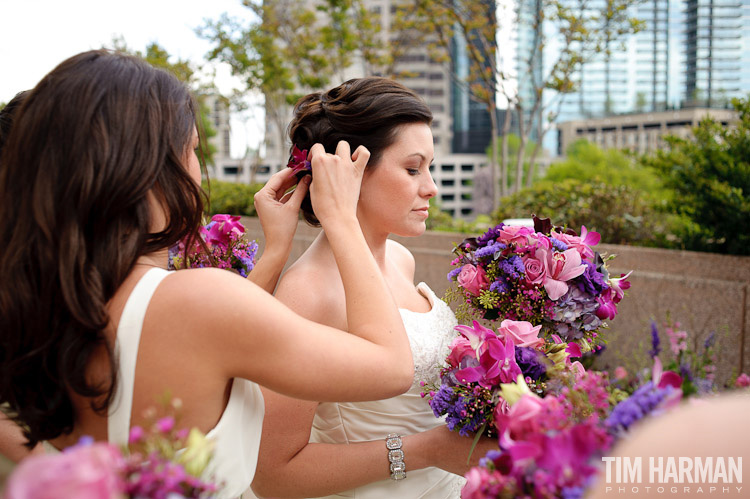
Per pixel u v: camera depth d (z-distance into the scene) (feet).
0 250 3.02
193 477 2.27
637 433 2.26
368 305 3.51
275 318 3.02
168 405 2.95
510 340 4.05
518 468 2.35
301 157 4.90
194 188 3.33
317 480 4.29
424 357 4.98
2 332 2.93
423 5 29.50
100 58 3.20
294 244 23.98
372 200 4.93
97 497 1.74
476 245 5.22
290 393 3.12
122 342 2.96
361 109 4.78
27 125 3.01
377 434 4.82
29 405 2.96
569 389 3.00
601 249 13.93
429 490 4.94
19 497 1.68
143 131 3.09
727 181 13.01
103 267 2.94
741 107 13.44
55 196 2.90
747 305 11.25
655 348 4.09
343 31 37.11
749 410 2.18
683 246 13.82
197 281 3.03
